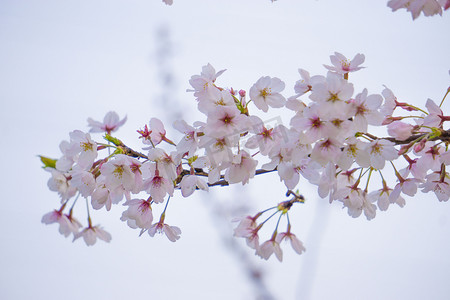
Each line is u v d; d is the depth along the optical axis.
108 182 1.01
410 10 0.98
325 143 0.98
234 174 1.00
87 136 1.02
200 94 1.03
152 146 1.02
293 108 1.01
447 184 1.05
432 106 1.02
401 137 1.01
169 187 1.02
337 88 0.97
